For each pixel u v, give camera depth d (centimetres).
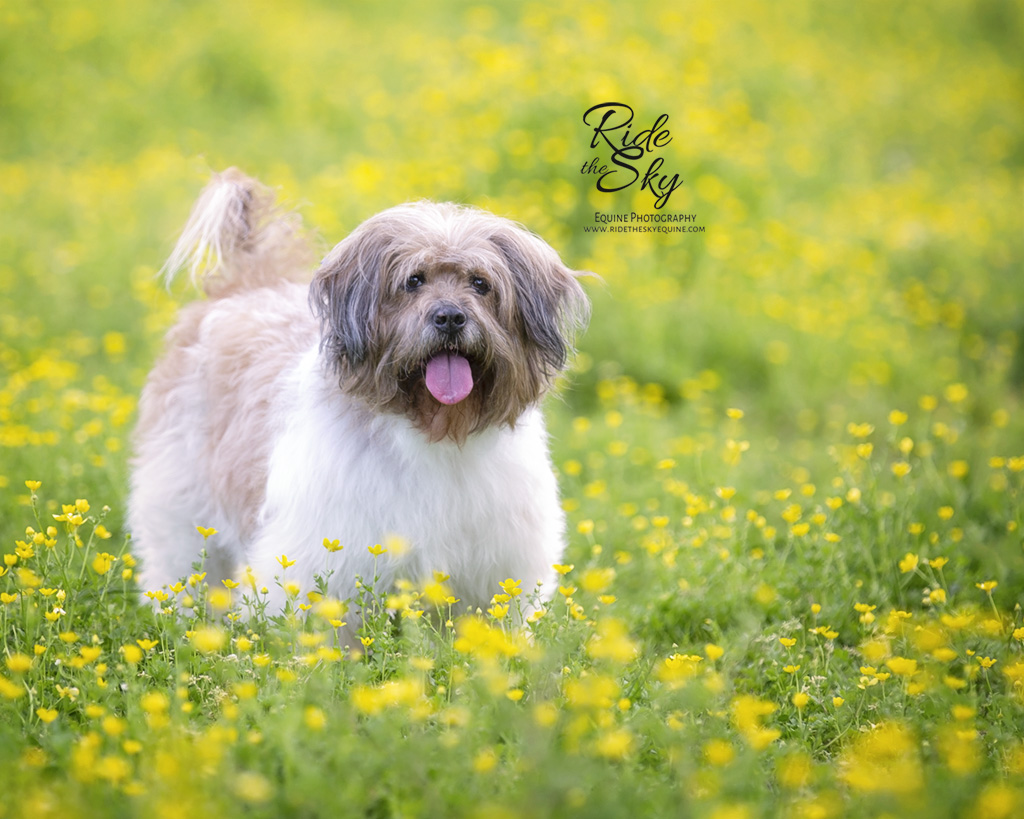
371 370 575
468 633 459
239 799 392
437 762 420
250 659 512
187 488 703
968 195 1800
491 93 1487
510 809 381
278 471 596
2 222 1385
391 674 516
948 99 2383
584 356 1143
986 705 545
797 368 1167
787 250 1358
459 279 575
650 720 471
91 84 1972
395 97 1827
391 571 582
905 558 705
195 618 566
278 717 443
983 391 1141
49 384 991
